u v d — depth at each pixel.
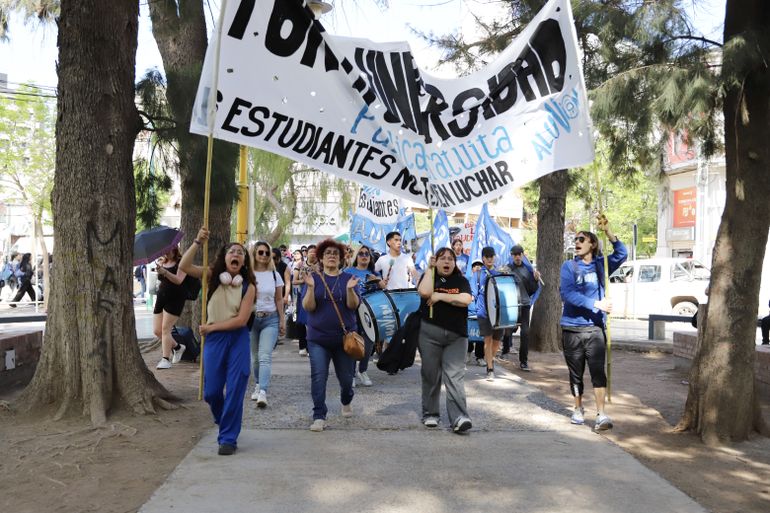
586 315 6.86
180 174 8.52
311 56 6.25
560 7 6.79
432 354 6.56
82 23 6.79
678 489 4.98
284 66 6.19
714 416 6.33
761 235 6.39
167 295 10.20
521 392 8.62
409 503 4.61
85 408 6.68
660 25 7.34
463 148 6.68
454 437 6.30
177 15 9.33
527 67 6.79
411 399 8.05
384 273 10.47
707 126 8.77
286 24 6.16
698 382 6.56
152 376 7.37
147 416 6.79
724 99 6.61
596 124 7.73
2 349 8.41
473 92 6.73
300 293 11.85
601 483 5.05
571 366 6.96
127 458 5.59
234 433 5.68
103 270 6.86
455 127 6.66
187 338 10.79
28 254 26.08
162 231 9.95
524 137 6.79
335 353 6.84
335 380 9.45
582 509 4.54
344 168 6.37
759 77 6.27
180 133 7.92
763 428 6.58
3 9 9.98
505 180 6.75
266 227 29.05
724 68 6.02
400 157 6.46
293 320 14.13
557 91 6.80
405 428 6.61
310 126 6.27
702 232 34.06
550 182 13.09
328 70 6.29
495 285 9.49
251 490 4.81
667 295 22.19
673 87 6.72
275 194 27.84
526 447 5.98
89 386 6.71
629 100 7.32
